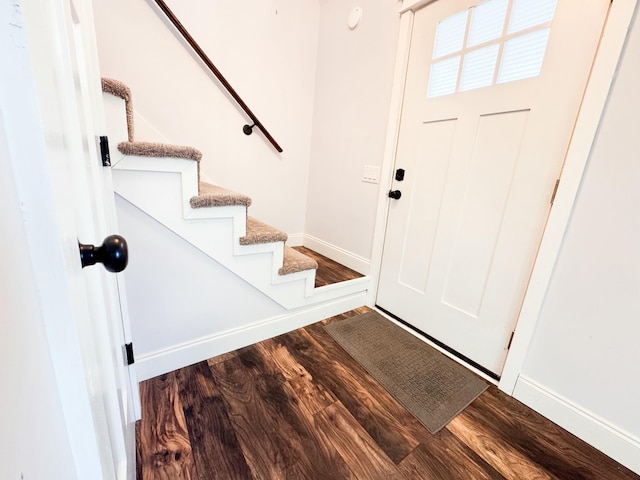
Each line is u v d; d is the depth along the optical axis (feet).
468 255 4.89
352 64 6.97
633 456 3.25
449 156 5.04
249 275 4.69
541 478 3.15
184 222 3.85
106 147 2.70
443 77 5.02
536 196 3.98
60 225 0.78
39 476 0.69
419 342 5.51
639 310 3.14
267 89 7.51
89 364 1.05
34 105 0.67
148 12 5.58
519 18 3.96
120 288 3.08
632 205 3.11
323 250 8.64
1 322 0.56
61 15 1.17
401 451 3.36
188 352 4.43
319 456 3.23
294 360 4.79
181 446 3.21
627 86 3.07
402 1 5.50
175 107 6.27
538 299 3.92
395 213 6.18
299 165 8.71
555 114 3.71
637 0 2.94
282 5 7.16
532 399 4.08
